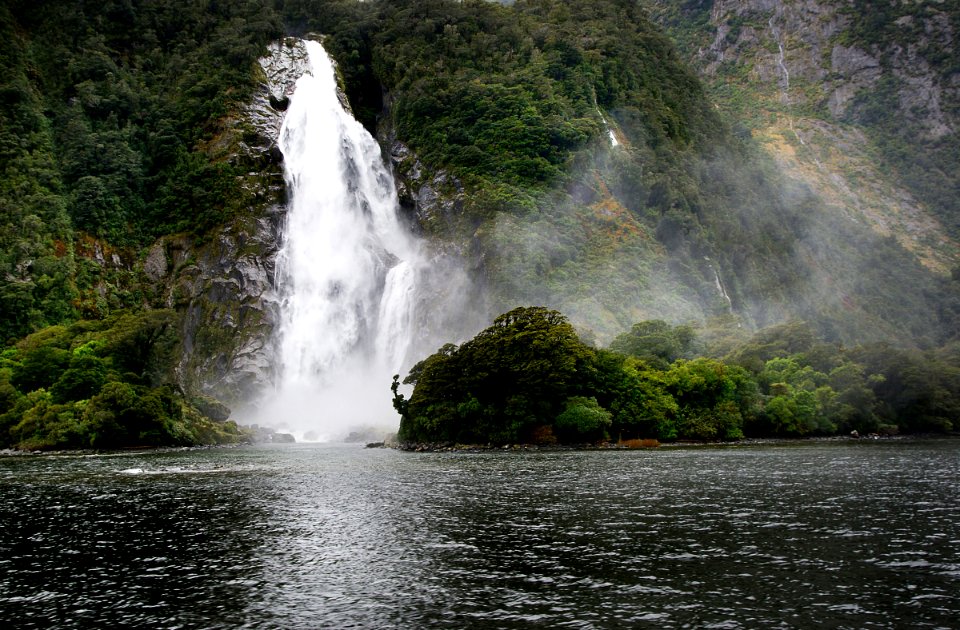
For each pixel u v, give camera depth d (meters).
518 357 70.94
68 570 22.34
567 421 69.62
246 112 146.75
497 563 22.45
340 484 41.25
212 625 17.34
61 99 148.12
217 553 24.28
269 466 53.25
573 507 32.28
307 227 139.00
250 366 116.31
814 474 44.50
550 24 175.50
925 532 26.48
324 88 160.38
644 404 74.19
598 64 164.12
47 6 159.50
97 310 119.44
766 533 26.41
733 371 82.12
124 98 149.00
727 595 19.03
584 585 20.00
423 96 155.62
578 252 123.81
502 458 58.19
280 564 22.77
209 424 85.25
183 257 131.88
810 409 82.25
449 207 137.25
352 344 129.38
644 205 140.38
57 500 36.03
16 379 85.62
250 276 125.69
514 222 124.00
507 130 144.00
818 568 21.58
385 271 134.38
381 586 20.19
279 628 17.02
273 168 141.25
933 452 62.00
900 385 90.06
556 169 136.12
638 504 32.94
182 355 117.62
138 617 17.98
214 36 162.75
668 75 187.00
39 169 132.00
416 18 175.00
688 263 132.88
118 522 29.83
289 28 180.75
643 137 155.88
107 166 138.62
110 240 131.50
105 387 76.69
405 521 29.31
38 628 17.34
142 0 169.75
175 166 142.50
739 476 43.50
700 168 161.38
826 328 145.75
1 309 108.44
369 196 151.25
